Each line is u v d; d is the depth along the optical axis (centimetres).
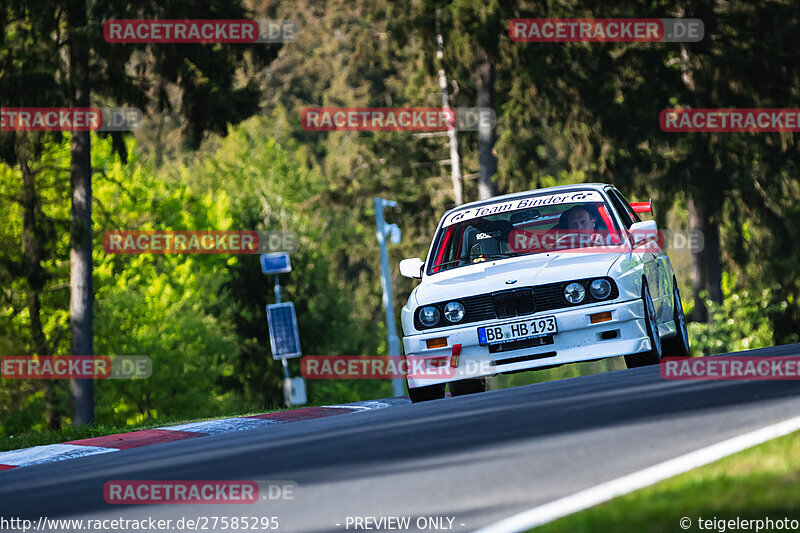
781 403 1980
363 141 14600
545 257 3716
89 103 8975
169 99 9238
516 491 1495
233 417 4116
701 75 11356
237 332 17788
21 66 8394
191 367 13800
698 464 1473
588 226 3828
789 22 11350
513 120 12350
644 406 2197
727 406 2028
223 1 9138
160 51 8988
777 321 12331
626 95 11400
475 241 3900
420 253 14450
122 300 13438
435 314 3650
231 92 9144
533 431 2056
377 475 1783
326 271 18438
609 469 1564
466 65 11169
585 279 3553
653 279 3859
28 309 12044
